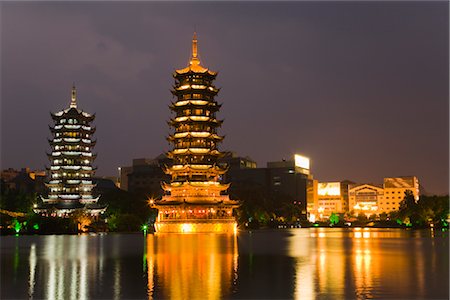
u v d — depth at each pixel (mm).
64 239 149625
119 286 55625
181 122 186000
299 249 104625
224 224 182500
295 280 58719
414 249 104438
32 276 63469
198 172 183375
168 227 182625
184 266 72438
